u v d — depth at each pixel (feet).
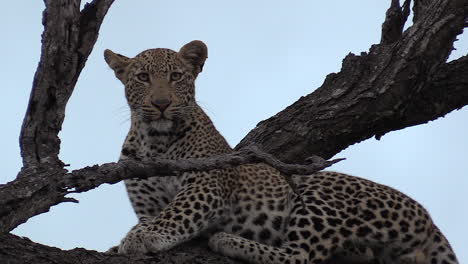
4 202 29.01
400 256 39.52
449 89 48.73
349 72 47.37
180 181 41.11
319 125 46.11
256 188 41.78
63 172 30.12
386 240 39.19
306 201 39.83
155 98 42.32
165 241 37.86
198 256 35.53
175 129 42.83
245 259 38.11
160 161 30.91
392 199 39.88
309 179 41.34
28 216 29.43
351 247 39.40
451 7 46.32
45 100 31.45
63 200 29.99
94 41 32.17
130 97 43.83
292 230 39.40
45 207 29.71
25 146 31.22
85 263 31.68
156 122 42.39
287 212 41.24
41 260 30.68
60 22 31.37
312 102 47.03
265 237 41.16
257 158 31.30
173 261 34.45
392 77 45.91
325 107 46.50
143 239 37.24
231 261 36.70
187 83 43.96
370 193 39.93
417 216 39.65
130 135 43.47
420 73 45.85
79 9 31.58
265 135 46.39
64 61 31.50
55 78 31.50
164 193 42.09
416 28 46.57
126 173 30.68
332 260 39.50
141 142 42.96
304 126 46.24
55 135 31.65
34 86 31.45
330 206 39.63
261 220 41.22
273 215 41.22
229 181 41.42
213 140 43.68
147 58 44.01
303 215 39.50
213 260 36.06
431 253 39.73
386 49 47.32
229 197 41.24
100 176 30.27
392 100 45.91
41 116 31.45
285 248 38.86
